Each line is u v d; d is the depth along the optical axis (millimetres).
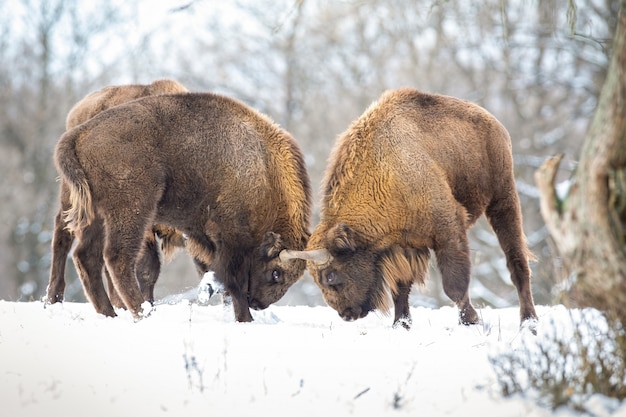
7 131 105250
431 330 29906
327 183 33062
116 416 18641
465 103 33719
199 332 26062
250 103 99750
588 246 17766
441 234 31016
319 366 22156
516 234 33406
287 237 34594
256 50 99188
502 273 76125
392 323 34531
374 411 18953
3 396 19469
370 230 31781
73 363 22031
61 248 35531
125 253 31469
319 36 96062
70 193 32062
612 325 18797
